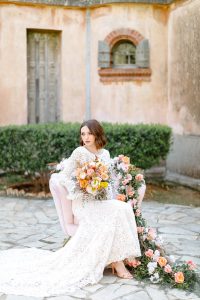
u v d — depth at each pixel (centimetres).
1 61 956
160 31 988
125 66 993
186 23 908
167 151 838
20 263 423
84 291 377
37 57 1009
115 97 983
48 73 1020
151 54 980
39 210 686
